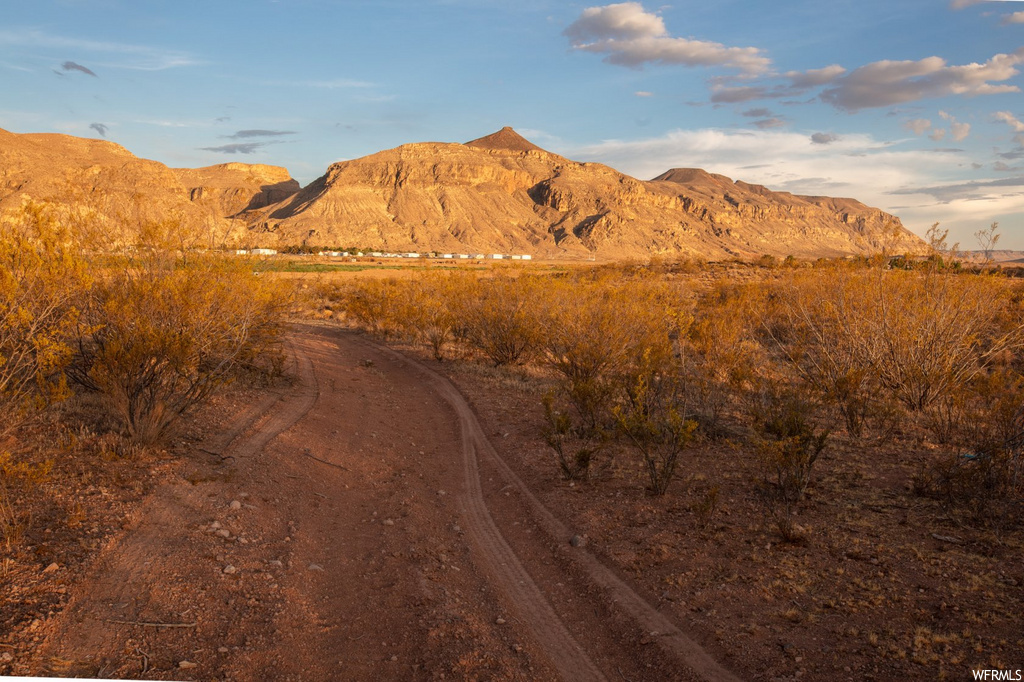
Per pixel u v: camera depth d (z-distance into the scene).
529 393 16.16
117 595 5.02
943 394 11.98
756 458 9.70
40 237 8.64
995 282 14.52
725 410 12.76
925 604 5.22
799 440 8.30
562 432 10.17
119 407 8.48
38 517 6.03
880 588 5.54
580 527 7.65
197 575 5.54
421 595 5.95
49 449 7.85
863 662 4.50
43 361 7.87
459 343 24.69
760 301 23.03
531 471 10.07
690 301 25.69
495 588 6.30
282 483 8.66
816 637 4.90
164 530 6.30
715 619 5.34
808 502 7.78
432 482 9.92
